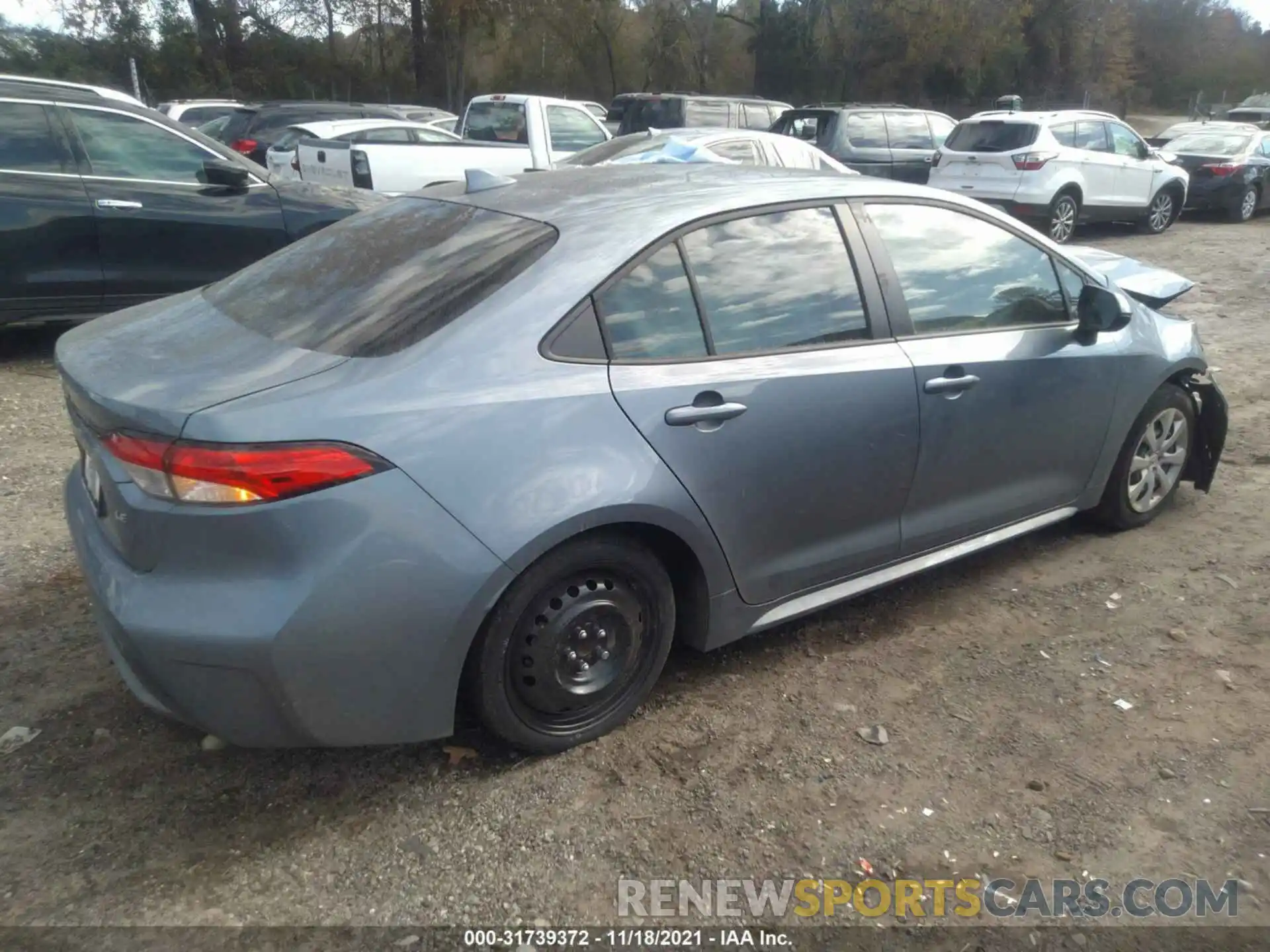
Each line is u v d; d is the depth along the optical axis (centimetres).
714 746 311
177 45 3419
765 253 328
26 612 380
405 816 280
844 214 349
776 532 328
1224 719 325
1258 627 380
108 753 303
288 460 242
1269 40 6038
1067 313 411
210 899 251
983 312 380
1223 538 455
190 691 252
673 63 4041
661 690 340
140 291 714
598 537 289
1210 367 740
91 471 288
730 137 952
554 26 3638
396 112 1827
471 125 1308
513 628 280
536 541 269
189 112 1911
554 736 301
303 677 249
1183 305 966
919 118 1518
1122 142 1427
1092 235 1493
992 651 365
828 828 277
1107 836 275
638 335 297
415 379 262
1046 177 1308
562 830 275
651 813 282
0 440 562
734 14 4256
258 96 3547
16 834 270
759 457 314
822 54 4028
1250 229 1584
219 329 298
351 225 358
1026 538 459
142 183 707
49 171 674
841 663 357
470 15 3372
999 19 3988
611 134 1446
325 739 261
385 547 251
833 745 312
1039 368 387
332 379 258
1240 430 601
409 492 254
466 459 262
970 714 328
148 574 254
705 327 310
